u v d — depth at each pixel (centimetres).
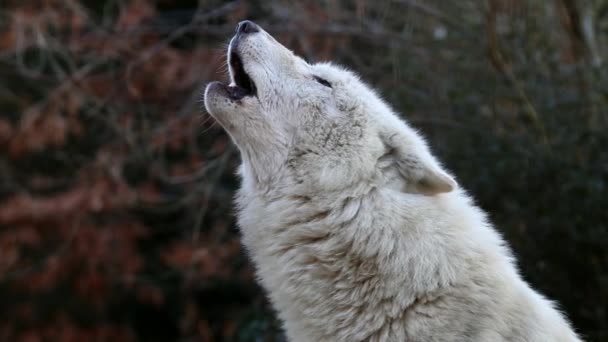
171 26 1991
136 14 1903
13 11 1973
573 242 1505
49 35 1997
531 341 716
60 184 2208
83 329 2334
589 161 1530
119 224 2106
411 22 1769
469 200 805
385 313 720
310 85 812
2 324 2311
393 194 750
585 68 1611
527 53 1658
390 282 720
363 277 731
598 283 1512
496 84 1631
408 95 1680
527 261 1523
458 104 1655
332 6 1750
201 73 1789
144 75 1870
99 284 2144
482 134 1603
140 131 1944
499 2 1622
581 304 1521
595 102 1577
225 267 1958
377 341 725
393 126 782
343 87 805
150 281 2242
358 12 1706
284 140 801
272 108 812
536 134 1562
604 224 1490
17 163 2258
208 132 1881
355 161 769
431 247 720
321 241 755
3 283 2255
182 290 2211
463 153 1600
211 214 1973
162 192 2156
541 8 1748
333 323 741
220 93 826
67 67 2202
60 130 1952
